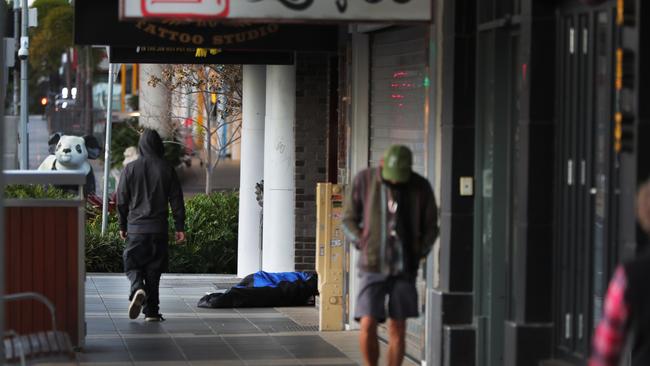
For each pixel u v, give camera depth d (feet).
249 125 147.54
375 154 99.76
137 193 106.63
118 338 98.12
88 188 208.23
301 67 131.23
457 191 79.46
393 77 94.89
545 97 72.28
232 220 161.58
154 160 107.04
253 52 114.52
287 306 119.85
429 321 82.23
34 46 497.46
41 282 86.33
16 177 84.99
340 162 112.37
